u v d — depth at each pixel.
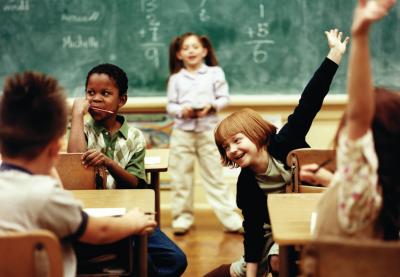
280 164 2.63
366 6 1.55
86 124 3.04
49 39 4.84
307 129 2.70
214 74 4.52
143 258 2.28
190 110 4.44
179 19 4.84
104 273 2.29
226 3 4.82
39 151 1.71
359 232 1.67
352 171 1.61
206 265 3.85
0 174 1.70
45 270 1.57
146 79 4.90
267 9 4.81
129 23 4.84
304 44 4.83
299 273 2.16
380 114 1.65
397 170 1.66
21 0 4.80
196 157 4.65
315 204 2.27
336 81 4.84
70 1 4.81
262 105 4.87
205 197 5.07
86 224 1.78
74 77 4.88
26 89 1.71
